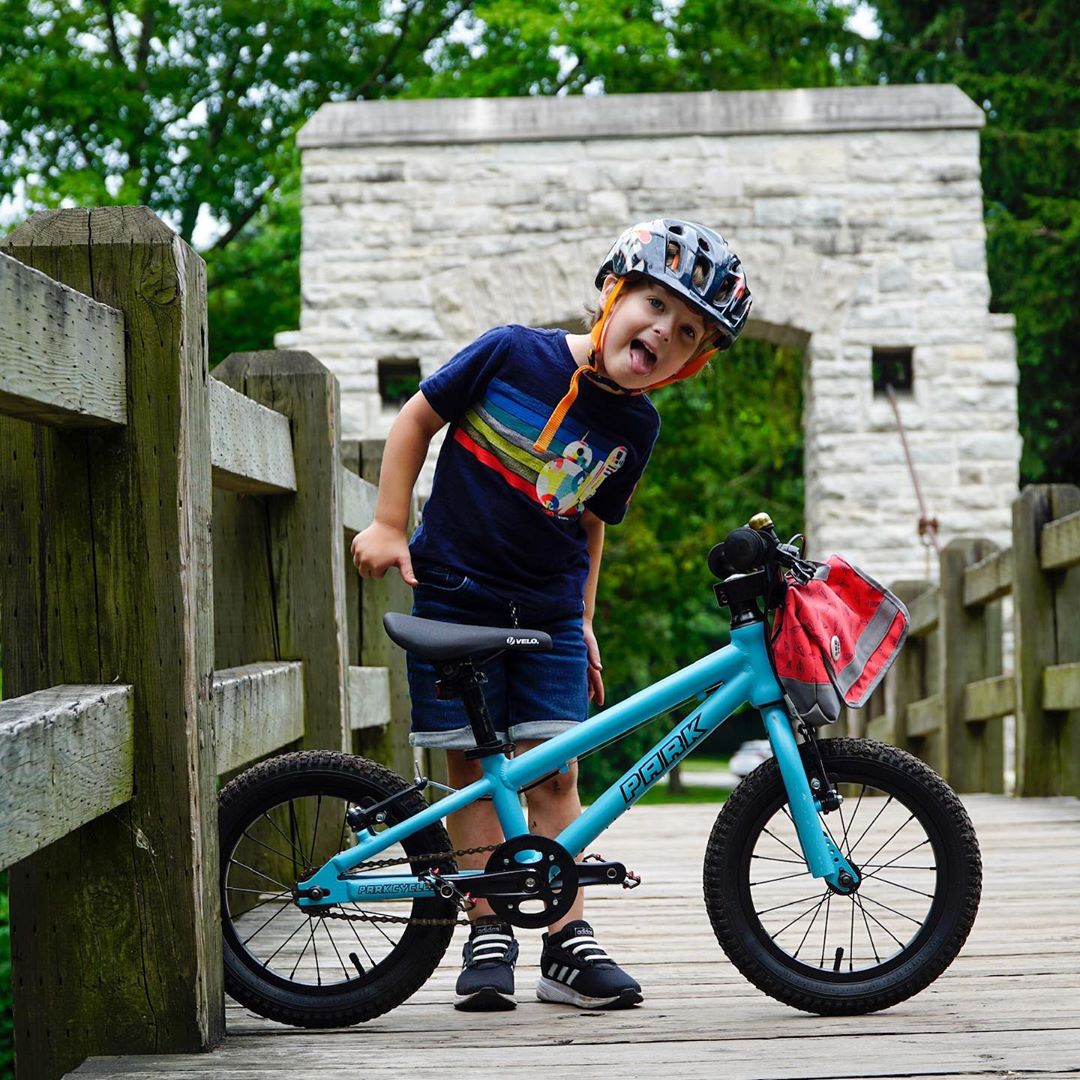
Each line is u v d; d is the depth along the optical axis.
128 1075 2.06
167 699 2.16
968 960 2.87
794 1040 2.27
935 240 9.38
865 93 9.41
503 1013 2.52
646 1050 2.22
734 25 15.01
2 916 6.90
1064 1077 2.04
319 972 2.66
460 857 2.62
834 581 2.52
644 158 9.46
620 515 2.71
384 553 2.54
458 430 2.59
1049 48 15.30
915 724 7.64
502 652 2.51
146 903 2.16
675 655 17.52
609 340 2.47
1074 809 5.52
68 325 1.93
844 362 9.36
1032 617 5.82
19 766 1.74
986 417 9.29
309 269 9.48
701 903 3.65
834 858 2.42
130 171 13.78
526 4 14.07
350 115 9.52
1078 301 15.05
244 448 3.05
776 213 9.41
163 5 14.89
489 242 9.47
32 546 2.15
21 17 14.34
